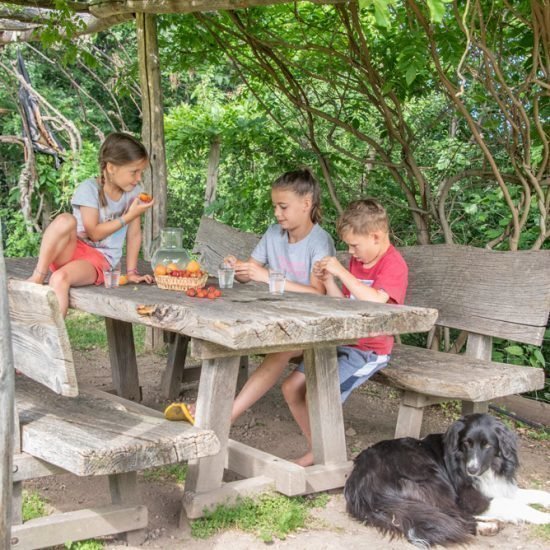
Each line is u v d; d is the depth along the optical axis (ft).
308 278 12.91
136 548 9.07
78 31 23.09
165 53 22.90
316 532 9.53
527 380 11.84
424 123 22.49
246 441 13.51
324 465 10.77
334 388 10.85
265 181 24.44
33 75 48.16
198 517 9.53
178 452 8.45
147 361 19.54
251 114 26.96
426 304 14.53
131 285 12.36
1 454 6.89
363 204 12.00
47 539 8.52
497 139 17.07
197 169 35.68
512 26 16.25
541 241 16.52
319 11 19.16
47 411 9.48
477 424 9.62
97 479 11.41
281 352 11.03
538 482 11.78
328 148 25.94
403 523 9.20
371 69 17.75
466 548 9.18
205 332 8.83
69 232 11.93
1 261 6.81
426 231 18.58
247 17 18.94
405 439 10.25
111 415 9.36
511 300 12.91
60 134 45.75
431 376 11.48
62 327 7.86
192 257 20.13
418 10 14.29
